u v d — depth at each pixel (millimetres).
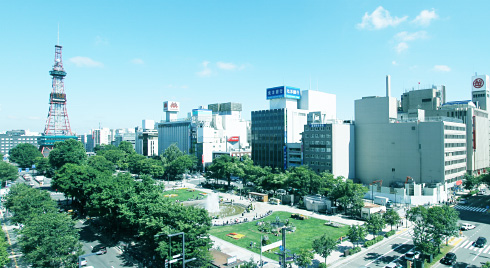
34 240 65438
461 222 110750
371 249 87000
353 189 124125
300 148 190875
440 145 150250
